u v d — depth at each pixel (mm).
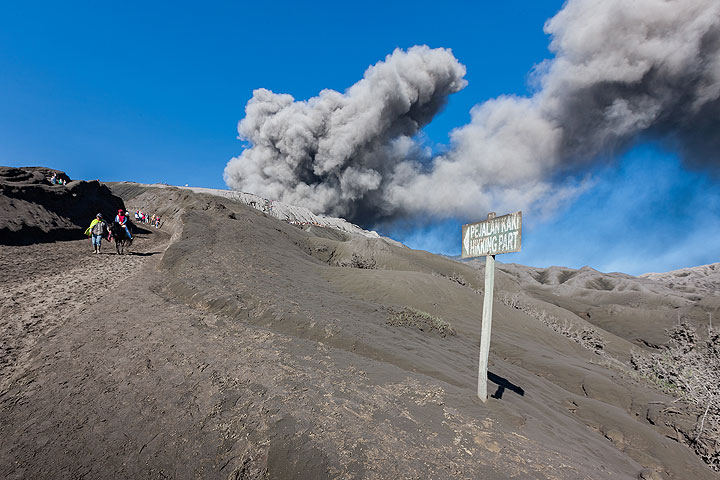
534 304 31203
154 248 19484
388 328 9023
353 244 37281
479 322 14344
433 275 20078
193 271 10539
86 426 3494
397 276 17219
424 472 3061
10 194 18109
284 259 16438
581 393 8328
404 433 3703
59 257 13273
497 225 4855
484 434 3957
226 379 4492
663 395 7980
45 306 7238
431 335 9664
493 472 3230
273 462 2998
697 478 4855
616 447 5492
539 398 6828
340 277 16234
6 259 11578
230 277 10398
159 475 2904
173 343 5605
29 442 3236
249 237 17984
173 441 3301
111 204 32688
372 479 2865
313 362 5492
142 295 8367
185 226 16359
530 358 10320
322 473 2891
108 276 10445
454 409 4543
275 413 3705
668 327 34719
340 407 4066
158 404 3881
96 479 2842
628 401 7559
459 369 7039
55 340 5512
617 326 41250
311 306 9023
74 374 4492
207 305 7949
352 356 6211
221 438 3338
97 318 6602
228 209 27922
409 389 4965
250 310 7855
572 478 3434
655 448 5422
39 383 4258
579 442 4918
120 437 3352
